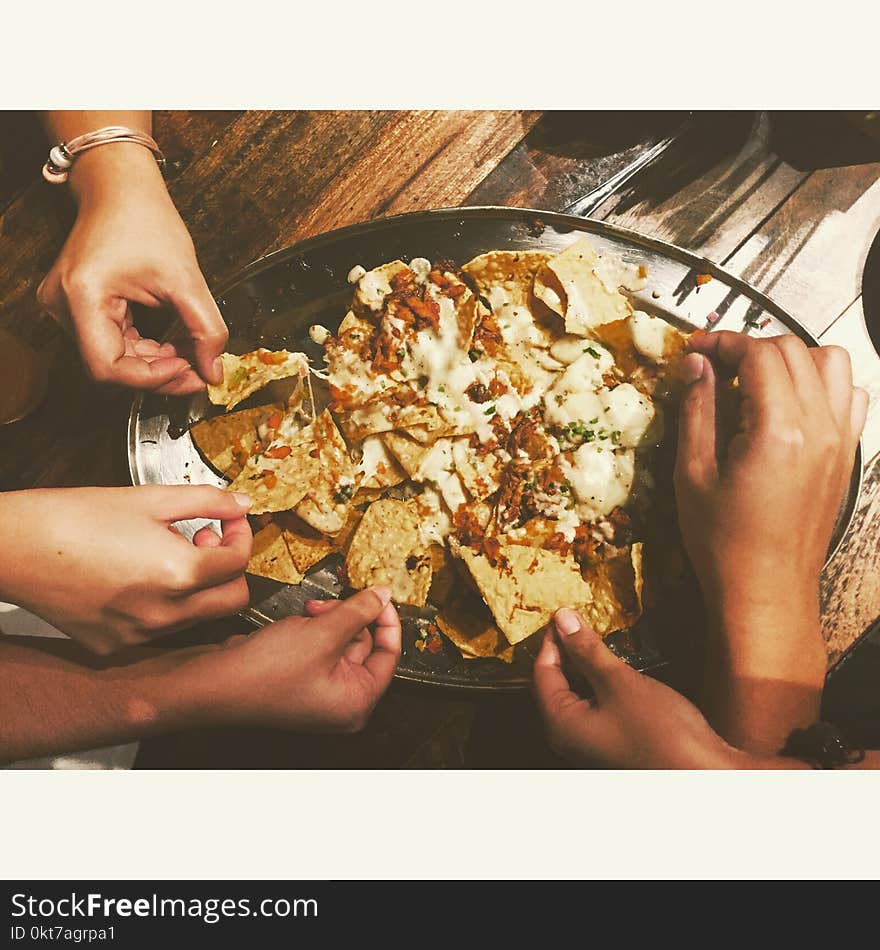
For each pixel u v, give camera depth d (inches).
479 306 42.8
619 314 40.7
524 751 45.9
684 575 42.1
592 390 41.9
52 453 44.6
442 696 41.6
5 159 45.2
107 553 32.3
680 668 41.9
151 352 40.2
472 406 42.3
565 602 40.2
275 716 37.5
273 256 41.5
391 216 41.9
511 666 41.6
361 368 42.2
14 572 32.3
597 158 45.4
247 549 35.5
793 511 36.3
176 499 34.3
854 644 43.6
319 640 37.0
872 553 44.0
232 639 40.1
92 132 37.8
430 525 42.8
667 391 42.5
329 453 41.8
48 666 38.8
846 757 35.4
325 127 45.4
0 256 45.0
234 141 45.3
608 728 36.1
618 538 42.4
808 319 45.3
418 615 42.4
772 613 36.8
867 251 45.3
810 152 45.4
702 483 37.9
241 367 41.7
